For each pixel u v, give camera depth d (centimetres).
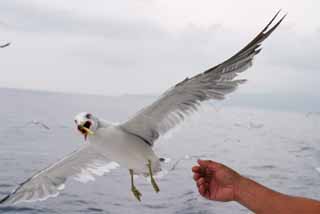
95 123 130
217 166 110
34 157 243
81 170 150
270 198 103
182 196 236
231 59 111
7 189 214
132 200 233
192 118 127
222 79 116
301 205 100
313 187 251
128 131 135
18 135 251
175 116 130
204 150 256
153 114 130
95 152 147
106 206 228
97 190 232
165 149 246
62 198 222
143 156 135
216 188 110
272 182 250
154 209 231
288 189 249
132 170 140
